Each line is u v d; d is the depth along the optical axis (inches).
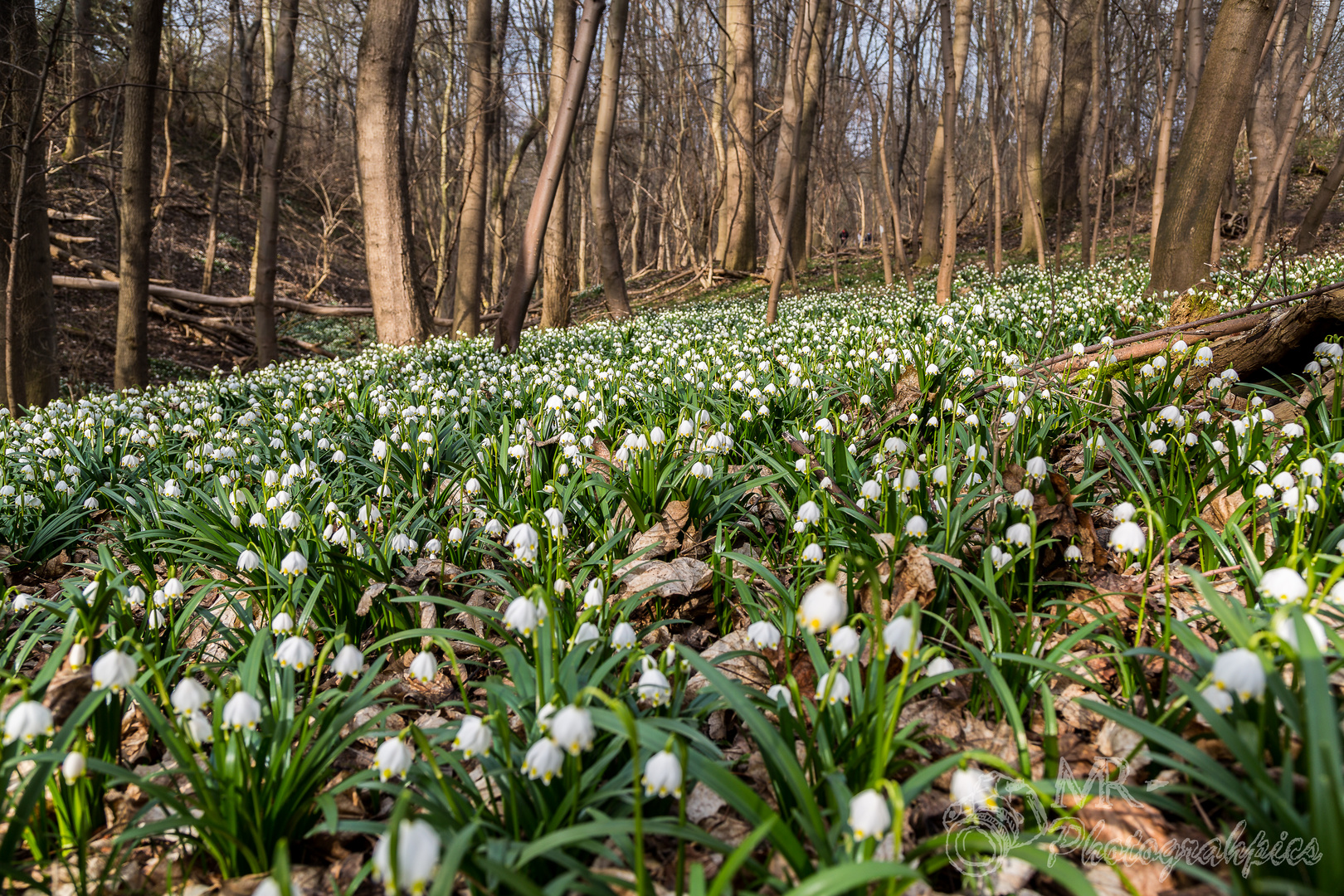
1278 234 896.9
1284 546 111.6
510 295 482.3
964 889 74.5
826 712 85.2
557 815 73.6
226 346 978.1
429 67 1279.5
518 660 96.6
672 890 75.6
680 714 91.7
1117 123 1058.1
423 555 158.9
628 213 1850.4
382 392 324.2
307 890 81.5
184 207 1369.3
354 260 1704.0
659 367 344.5
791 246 1136.8
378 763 75.2
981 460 153.9
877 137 676.7
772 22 1105.4
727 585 132.0
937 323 375.9
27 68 482.3
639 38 1309.1
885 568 120.1
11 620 150.9
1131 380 199.2
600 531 156.2
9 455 262.4
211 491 208.8
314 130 1492.4
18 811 74.4
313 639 129.3
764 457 160.7
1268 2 435.2
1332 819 53.9
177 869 85.7
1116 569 130.5
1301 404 161.6
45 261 505.7
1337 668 74.2
